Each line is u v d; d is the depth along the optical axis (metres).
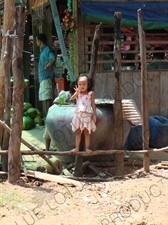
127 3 9.39
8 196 6.48
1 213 6.17
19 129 6.95
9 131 7.06
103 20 9.37
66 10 9.58
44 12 11.00
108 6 9.34
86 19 9.33
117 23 7.09
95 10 9.30
